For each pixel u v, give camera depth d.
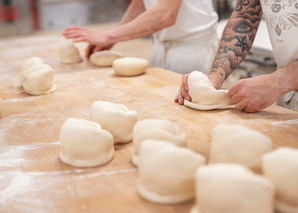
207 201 0.61
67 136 0.91
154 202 0.73
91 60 1.96
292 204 0.64
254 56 2.21
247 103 1.15
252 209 0.59
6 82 1.73
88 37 1.80
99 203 0.75
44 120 1.24
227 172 0.61
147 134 0.85
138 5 2.12
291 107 1.34
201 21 1.87
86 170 0.89
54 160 0.95
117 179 0.84
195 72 1.26
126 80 1.65
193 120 1.16
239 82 1.17
